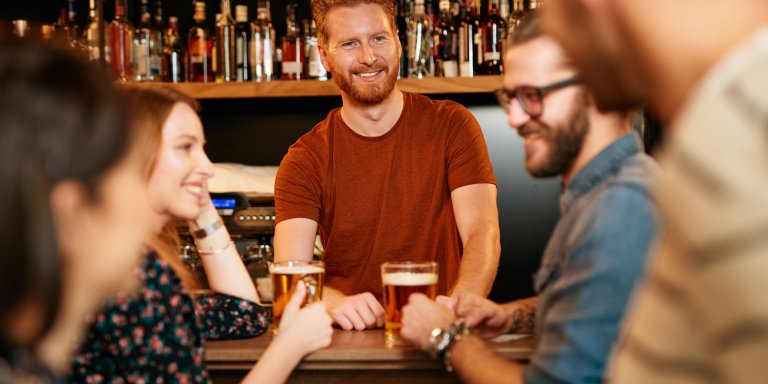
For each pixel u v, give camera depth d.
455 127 2.30
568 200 1.27
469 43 2.94
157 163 1.50
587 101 1.22
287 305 1.64
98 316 1.28
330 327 1.53
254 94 2.95
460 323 1.44
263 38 3.01
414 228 2.29
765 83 0.56
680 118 0.63
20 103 0.61
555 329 1.17
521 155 3.19
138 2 3.19
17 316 0.61
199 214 1.62
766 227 0.54
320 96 3.11
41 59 0.65
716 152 0.57
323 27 2.30
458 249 2.31
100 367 1.30
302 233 2.29
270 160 3.26
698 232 0.57
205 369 1.41
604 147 1.23
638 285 1.11
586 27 0.74
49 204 0.60
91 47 2.89
